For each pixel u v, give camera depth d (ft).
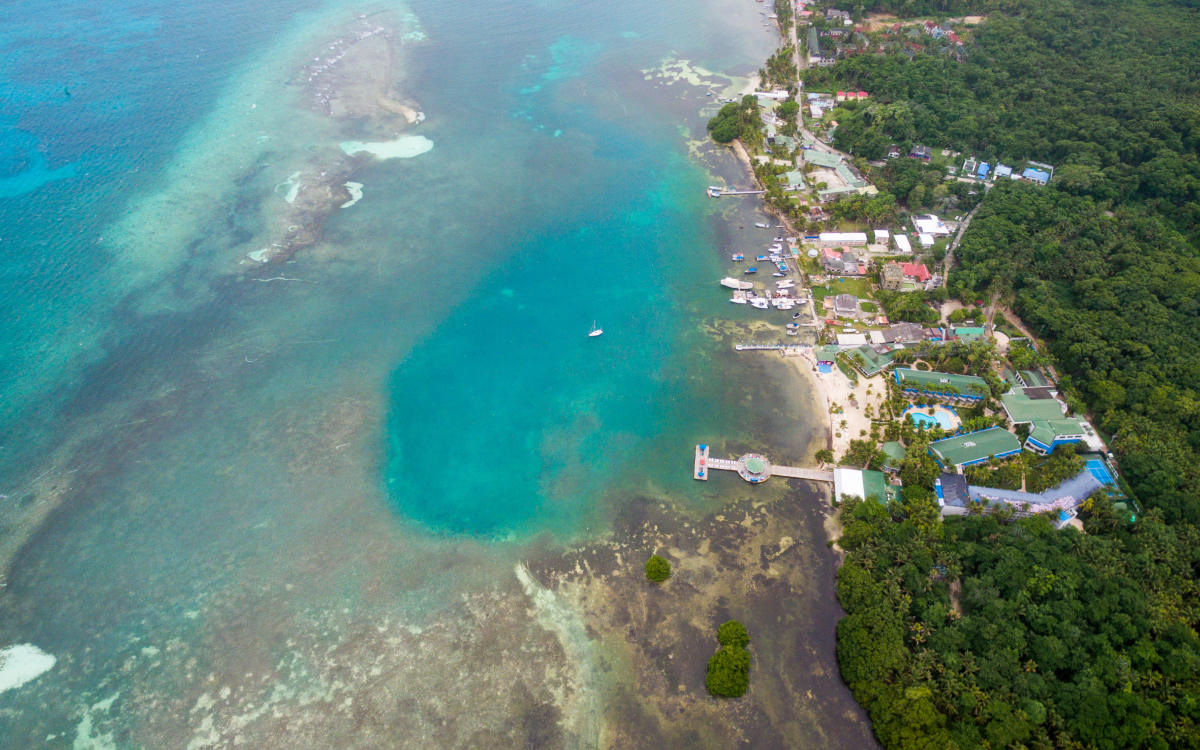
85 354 500.74
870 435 451.53
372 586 370.32
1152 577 342.03
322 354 513.04
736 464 437.99
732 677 325.42
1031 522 377.09
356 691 326.03
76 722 313.94
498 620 356.38
